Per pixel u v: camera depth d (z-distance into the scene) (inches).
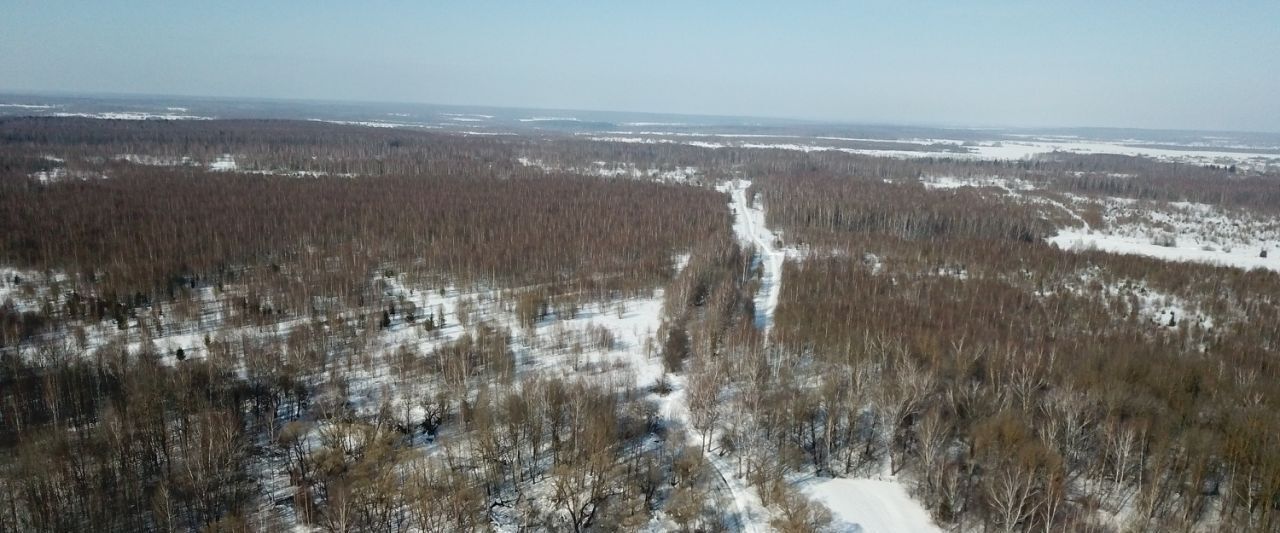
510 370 3115.2
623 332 3799.2
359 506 2000.5
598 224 6013.8
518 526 2102.6
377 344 3447.3
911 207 7190.0
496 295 4397.1
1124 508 2114.9
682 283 4296.3
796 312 3641.7
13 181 6294.3
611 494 2201.0
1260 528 1870.1
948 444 2404.0
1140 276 4753.9
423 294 4379.9
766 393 2699.3
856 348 3019.2
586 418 2433.6
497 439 2379.4
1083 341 3275.1
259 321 3639.3
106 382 2674.7
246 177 7514.8
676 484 2331.4
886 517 2194.9
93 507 1936.5
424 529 1966.0
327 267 4628.4
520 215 6230.3
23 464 2030.0
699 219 6525.6
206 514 2042.3
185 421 2301.9
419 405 2721.5
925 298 4089.6
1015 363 2817.4
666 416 2785.4
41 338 3316.9
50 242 4411.9
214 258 4468.5
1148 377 2657.5
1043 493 2022.6
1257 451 2041.1
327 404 2696.9
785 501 2193.7
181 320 3661.4
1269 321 3841.0
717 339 3390.7
